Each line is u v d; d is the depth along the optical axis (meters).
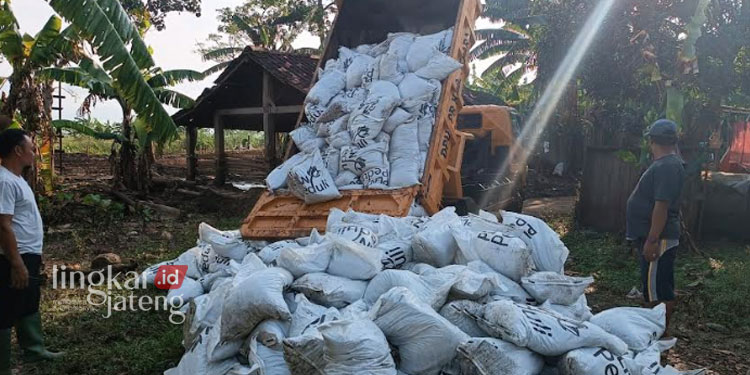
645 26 9.10
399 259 3.96
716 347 4.98
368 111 6.06
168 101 13.01
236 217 11.60
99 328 5.15
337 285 3.43
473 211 8.06
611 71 9.80
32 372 4.30
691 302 6.09
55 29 10.05
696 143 9.01
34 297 4.26
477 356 2.80
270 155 13.71
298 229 5.75
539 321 2.98
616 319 3.44
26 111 10.48
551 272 3.63
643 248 4.56
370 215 4.84
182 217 11.48
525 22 16.77
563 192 17.73
